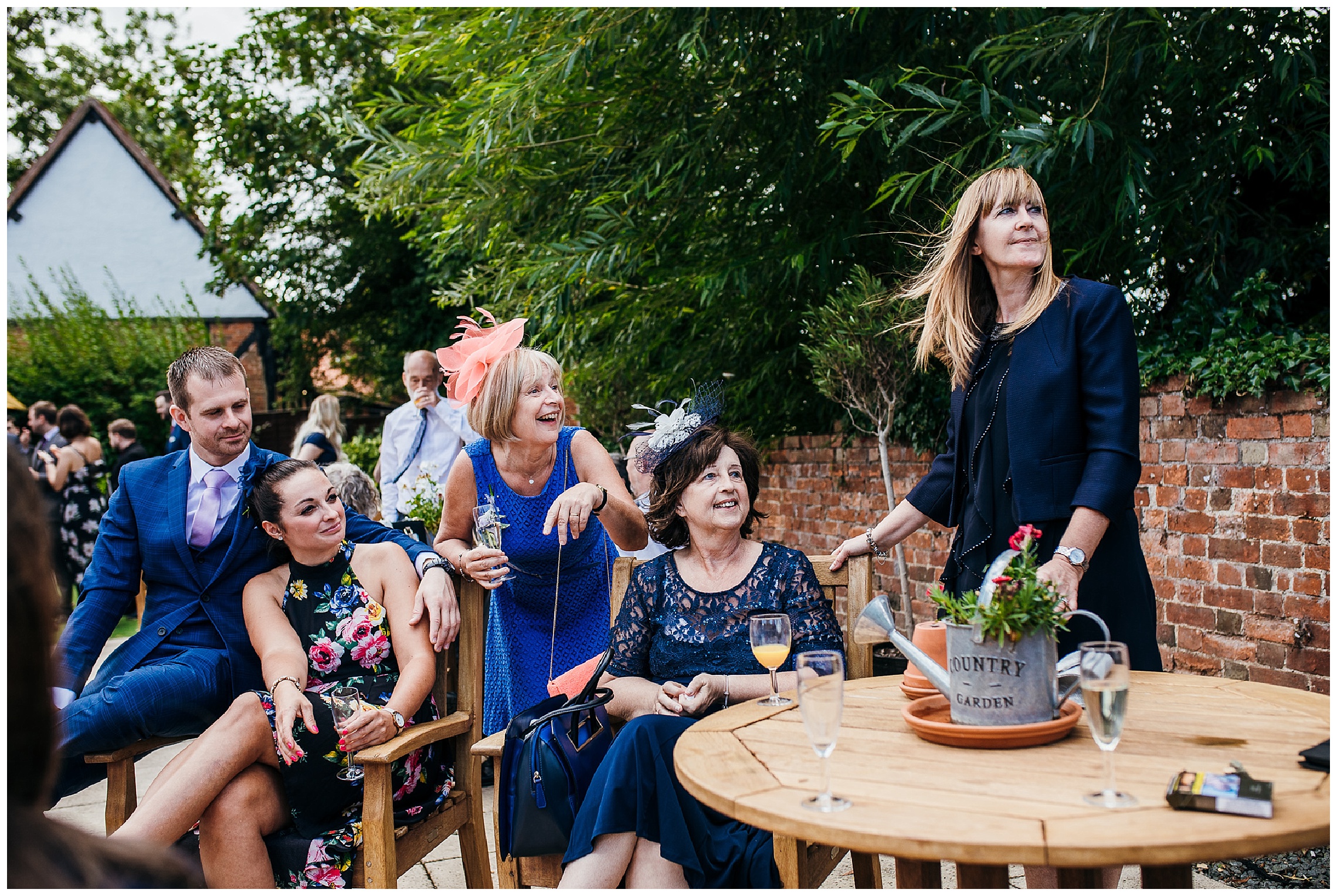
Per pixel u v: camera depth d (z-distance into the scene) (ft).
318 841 7.20
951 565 7.89
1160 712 6.00
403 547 8.98
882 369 15.51
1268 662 11.84
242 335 64.75
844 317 15.80
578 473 9.47
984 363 7.57
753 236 18.63
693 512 7.91
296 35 53.16
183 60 56.13
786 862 6.42
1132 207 13.00
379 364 56.59
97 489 27.78
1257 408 11.98
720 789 5.00
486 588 8.43
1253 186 14.82
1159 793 4.62
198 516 9.34
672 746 6.70
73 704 8.31
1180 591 13.25
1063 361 7.06
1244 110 13.67
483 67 19.85
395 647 8.35
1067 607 6.17
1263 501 11.89
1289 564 11.54
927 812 4.51
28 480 2.53
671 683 7.43
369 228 50.88
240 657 9.00
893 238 16.94
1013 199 7.21
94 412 47.62
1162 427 13.55
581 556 9.54
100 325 49.85
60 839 2.44
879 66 15.83
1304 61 12.42
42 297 51.52
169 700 8.48
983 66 14.43
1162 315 14.96
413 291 52.70
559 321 21.17
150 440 48.19
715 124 16.96
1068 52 13.58
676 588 8.04
